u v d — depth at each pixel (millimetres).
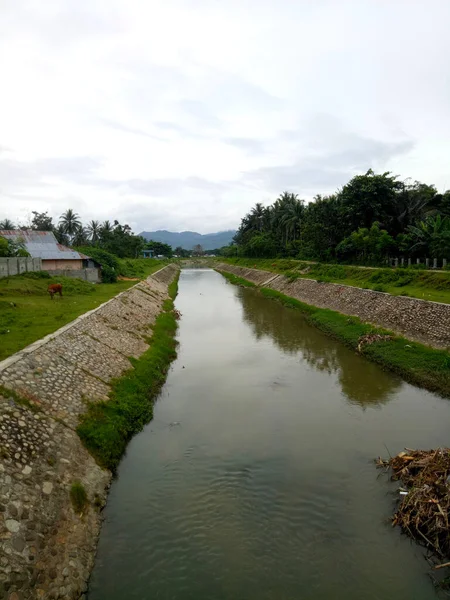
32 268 35906
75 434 11422
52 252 47062
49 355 14078
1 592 6547
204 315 35469
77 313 21250
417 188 48406
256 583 8062
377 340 23031
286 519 9750
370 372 19672
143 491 10773
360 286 33281
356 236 45156
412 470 11000
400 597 7773
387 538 9141
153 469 11797
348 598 7750
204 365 21078
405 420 14672
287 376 19359
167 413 15422
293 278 48750
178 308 39469
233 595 7801
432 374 17859
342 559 8609
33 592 7004
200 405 16141
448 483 9352
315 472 11594
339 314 31031
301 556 8680
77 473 10211
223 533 9320
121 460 12203
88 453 11227
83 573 8070
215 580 8133
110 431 12391
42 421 10844
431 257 37500
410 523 9258
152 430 14094
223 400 16625
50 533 8227
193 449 12875
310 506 10195
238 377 19281
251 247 85438
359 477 11344
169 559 8602
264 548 8891
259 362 21547
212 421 14789
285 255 74500
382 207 48094
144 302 33062
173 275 79688
